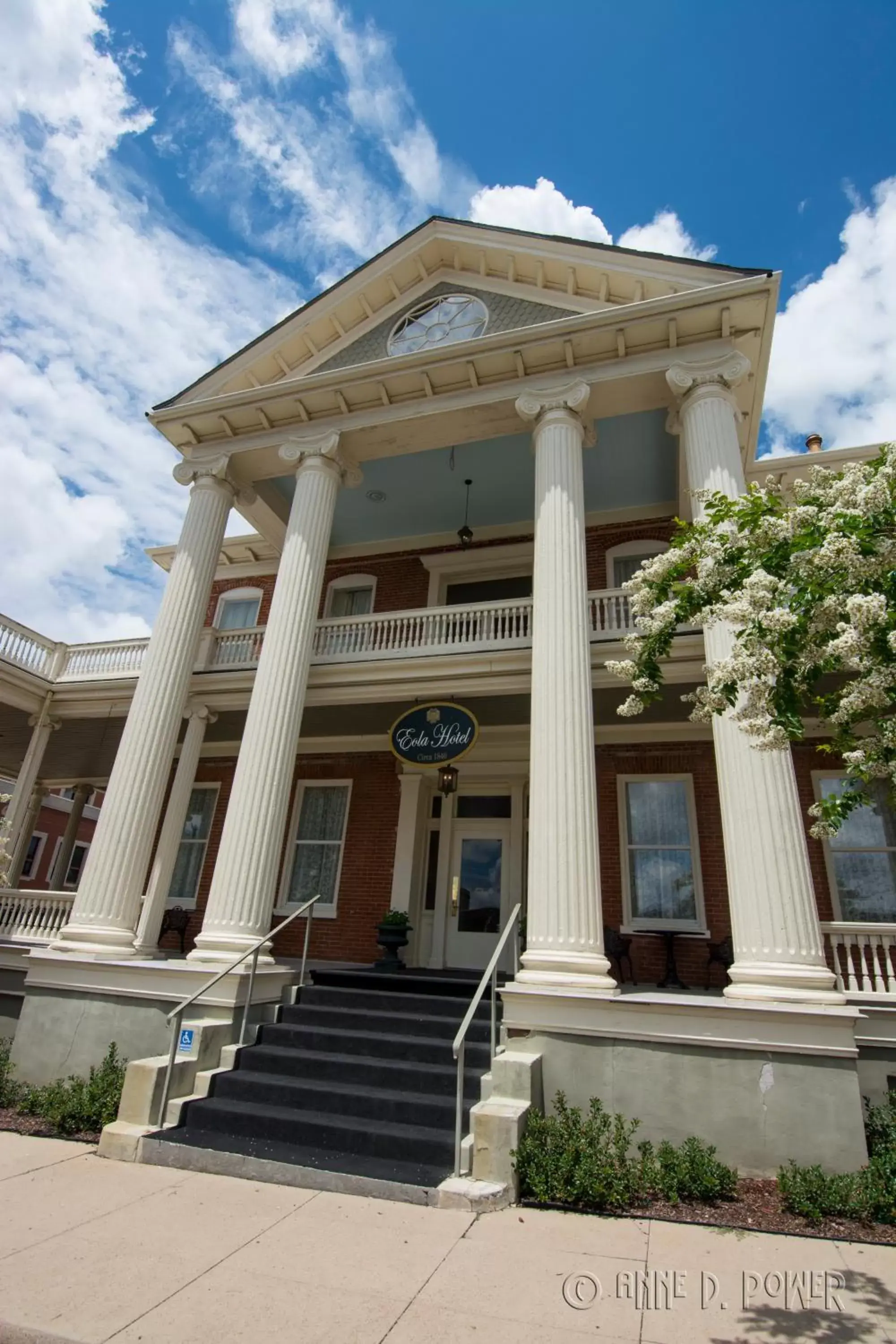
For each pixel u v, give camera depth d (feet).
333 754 47.42
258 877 28.94
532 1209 16.63
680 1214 16.55
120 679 43.34
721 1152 19.10
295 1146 19.22
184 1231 14.64
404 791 44.83
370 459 39.83
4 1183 17.29
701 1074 19.97
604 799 40.50
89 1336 10.67
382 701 37.96
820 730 37.29
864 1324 11.69
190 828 49.34
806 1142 18.71
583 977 22.44
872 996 23.71
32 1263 12.98
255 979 26.43
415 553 50.29
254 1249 13.82
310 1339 10.78
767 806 23.21
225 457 39.47
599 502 44.86
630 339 33.17
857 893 35.42
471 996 29.04
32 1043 26.78
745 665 13.52
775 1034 19.86
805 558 13.52
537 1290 12.55
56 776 63.87
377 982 30.76
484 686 35.22
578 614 28.55
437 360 35.58
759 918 22.29
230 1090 21.93
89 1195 16.55
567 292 38.17
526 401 33.94
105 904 29.89
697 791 39.32
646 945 37.37
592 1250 14.35
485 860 43.47
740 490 28.76
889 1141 19.10
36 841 108.27
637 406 34.42
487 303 39.96
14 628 43.78
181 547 37.70
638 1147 18.63
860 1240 15.37
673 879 38.29
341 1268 13.11
